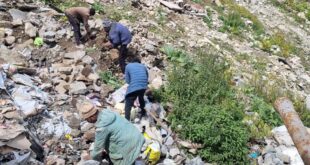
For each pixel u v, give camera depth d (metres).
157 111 9.02
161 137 8.45
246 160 8.49
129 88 8.14
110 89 9.28
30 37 10.10
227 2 17.56
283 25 18.25
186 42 12.83
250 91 11.35
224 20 15.65
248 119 9.80
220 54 13.08
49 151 7.45
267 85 12.17
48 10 11.27
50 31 10.41
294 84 13.35
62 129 7.89
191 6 15.62
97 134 6.29
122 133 6.34
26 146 6.91
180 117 9.02
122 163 6.42
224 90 10.41
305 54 16.42
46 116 8.02
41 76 9.12
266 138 9.40
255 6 19.19
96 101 8.86
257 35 15.93
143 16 13.26
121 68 10.05
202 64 11.19
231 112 9.55
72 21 10.16
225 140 8.49
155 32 12.60
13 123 7.34
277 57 14.72
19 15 10.69
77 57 9.84
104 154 6.81
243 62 13.37
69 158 7.44
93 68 9.82
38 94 8.44
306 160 6.12
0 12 10.68
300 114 11.22
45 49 9.96
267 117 10.17
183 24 14.14
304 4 20.91
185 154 8.37
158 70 10.62
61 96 8.65
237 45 14.44
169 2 15.06
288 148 9.02
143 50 10.99
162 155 8.00
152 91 9.49
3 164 6.56
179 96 9.65
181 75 10.21
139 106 8.88
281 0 20.58
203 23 14.91
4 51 9.32
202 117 8.89
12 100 8.00
